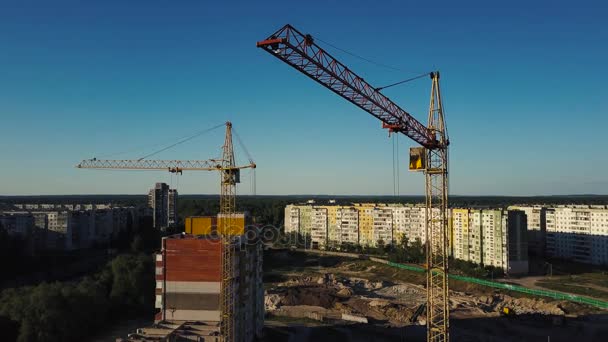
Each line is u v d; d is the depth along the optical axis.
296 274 195.50
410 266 193.75
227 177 102.44
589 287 154.75
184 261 82.81
